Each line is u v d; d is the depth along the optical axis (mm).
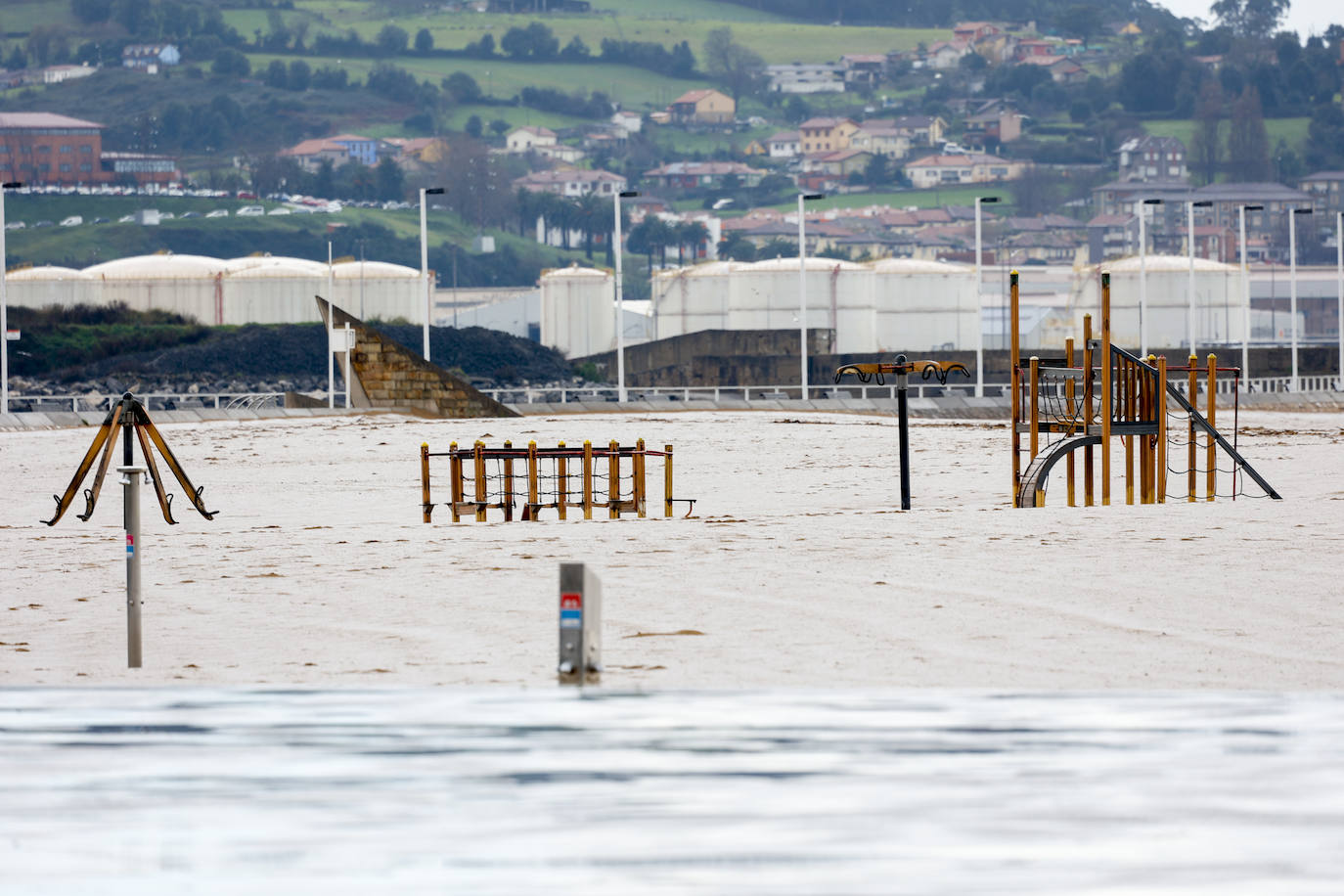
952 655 50969
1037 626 56281
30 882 26094
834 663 49688
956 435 183875
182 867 26609
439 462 156500
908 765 32844
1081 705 39062
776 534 85688
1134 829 28234
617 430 194500
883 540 81188
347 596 67625
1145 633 54656
